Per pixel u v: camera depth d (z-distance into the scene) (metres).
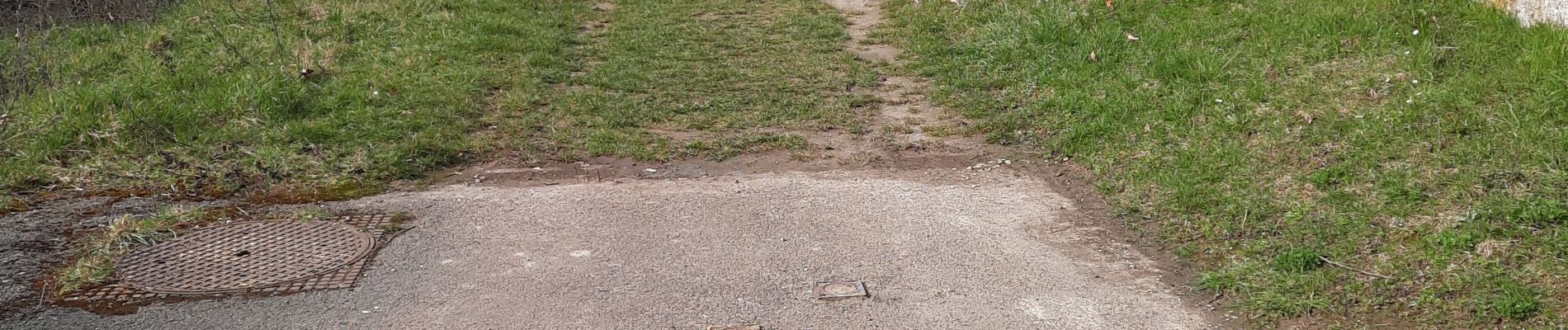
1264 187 5.79
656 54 9.84
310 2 11.16
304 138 6.99
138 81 8.18
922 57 9.60
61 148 6.72
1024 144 7.06
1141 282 4.73
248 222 5.62
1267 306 4.39
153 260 5.05
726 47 10.16
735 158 6.90
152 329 4.30
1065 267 4.91
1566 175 5.50
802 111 7.95
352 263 5.01
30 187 6.19
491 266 4.98
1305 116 6.71
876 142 7.22
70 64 8.90
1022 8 10.32
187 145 6.85
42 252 5.19
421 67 8.93
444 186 6.33
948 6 11.23
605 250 5.18
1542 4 7.77
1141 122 7.03
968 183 6.27
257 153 6.69
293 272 4.90
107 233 5.41
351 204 5.96
